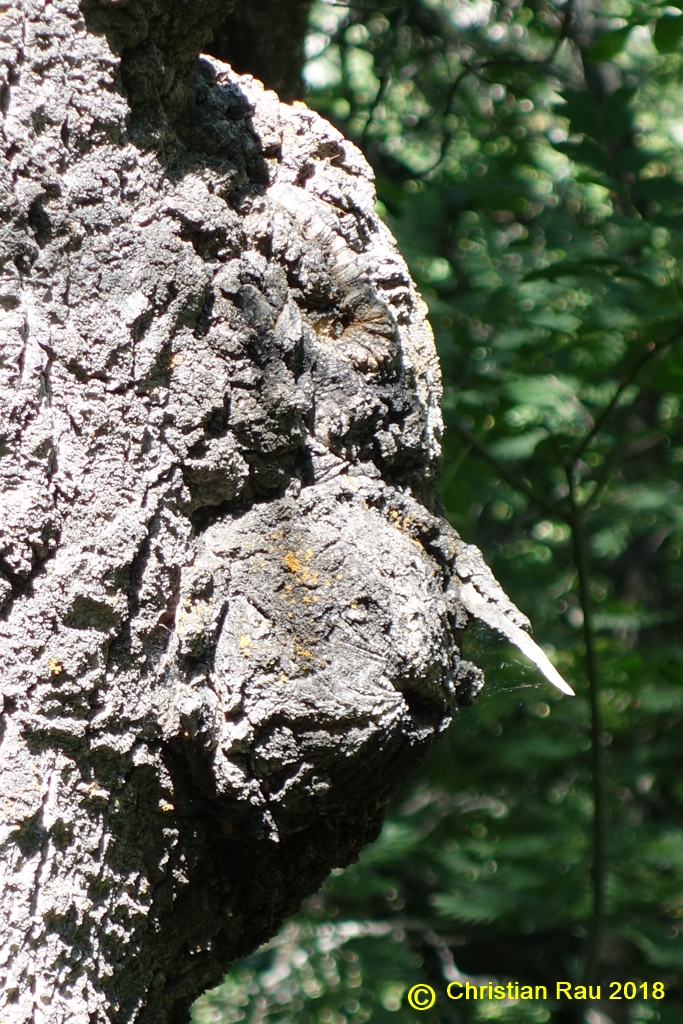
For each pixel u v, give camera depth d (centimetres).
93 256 146
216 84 152
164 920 148
